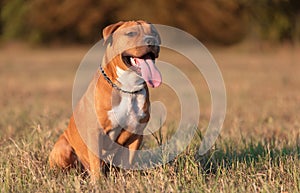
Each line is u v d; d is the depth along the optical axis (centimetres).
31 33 6075
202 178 896
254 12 5456
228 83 2797
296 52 5178
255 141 1177
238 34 5712
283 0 5312
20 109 1717
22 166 964
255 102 2008
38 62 4466
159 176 898
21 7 5959
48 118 1315
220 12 5644
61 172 968
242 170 952
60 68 3891
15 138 1191
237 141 1180
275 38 5425
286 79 2872
